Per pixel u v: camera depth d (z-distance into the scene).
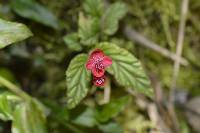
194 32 0.31
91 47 0.24
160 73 0.31
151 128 0.29
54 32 0.30
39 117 0.23
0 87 0.23
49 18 0.28
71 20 0.30
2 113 0.22
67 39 0.24
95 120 0.26
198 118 0.30
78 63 0.21
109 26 0.25
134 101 0.29
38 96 0.32
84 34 0.24
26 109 0.23
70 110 0.26
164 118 0.28
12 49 0.30
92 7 0.25
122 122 0.30
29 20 0.29
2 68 0.28
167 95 0.31
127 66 0.21
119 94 0.28
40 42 0.30
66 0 0.29
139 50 0.31
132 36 0.30
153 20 0.30
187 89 0.32
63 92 0.31
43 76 0.32
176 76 0.30
